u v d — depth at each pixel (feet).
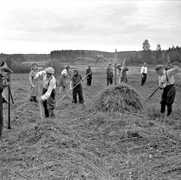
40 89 40.27
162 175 16.11
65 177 15.47
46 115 27.37
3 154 19.15
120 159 18.65
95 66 178.19
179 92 56.34
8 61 130.31
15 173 16.24
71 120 29.04
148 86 70.54
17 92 52.26
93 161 18.12
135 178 15.83
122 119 27.43
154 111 33.32
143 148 20.63
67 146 20.02
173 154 19.29
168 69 31.83
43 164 17.15
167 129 25.34
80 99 39.83
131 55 226.79
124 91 32.17
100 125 26.40
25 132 22.84
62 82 48.93
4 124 27.37
